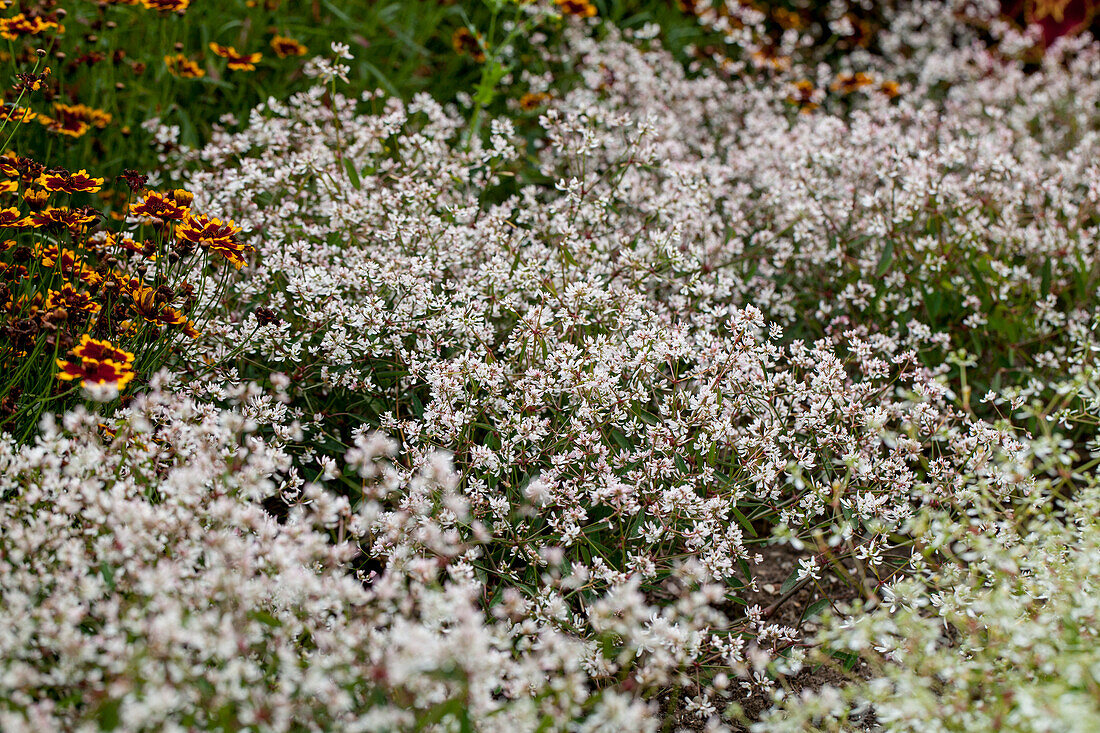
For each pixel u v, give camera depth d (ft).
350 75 19.24
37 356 10.14
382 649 7.87
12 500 8.82
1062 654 8.14
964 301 14.52
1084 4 26.17
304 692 7.47
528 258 13.08
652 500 10.37
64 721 7.23
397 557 8.88
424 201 13.99
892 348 12.80
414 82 19.44
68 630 7.13
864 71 25.49
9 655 7.36
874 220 14.08
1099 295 14.65
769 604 11.87
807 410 12.09
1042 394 13.66
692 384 11.89
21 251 10.71
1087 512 9.54
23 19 14.01
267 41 19.20
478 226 13.55
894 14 27.37
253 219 13.35
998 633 8.53
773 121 18.40
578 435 10.71
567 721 7.57
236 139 14.94
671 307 13.65
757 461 10.56
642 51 21.48
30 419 10.11
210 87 17.40
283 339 11.41
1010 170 15.80
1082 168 16.90
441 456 8.76
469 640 6.79
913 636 8.73
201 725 7.42
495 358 12.05
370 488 9.23
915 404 11.60
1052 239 14.62
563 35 21.12
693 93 19.48
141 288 10.52
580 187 14.03
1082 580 8.84
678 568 9.21
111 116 15.30
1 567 7.94
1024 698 7.29
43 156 15.05
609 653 9.27
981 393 13.91
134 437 9.28
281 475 12.12
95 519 8.31
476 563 10.01
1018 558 9.23
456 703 7.16
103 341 10.09
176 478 8.44
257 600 8.07
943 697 8.54
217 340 11.65
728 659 9.68
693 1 22.26
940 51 25.39
